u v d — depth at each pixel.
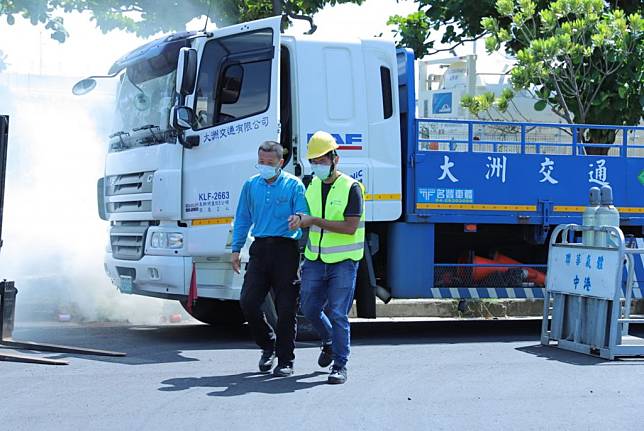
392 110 11.80
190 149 11.22
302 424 7.05
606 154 13.50
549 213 12.52
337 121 11.49
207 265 11.19
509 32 16.92
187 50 10.95
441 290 12.17
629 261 10.51
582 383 8.86
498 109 17.27
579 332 10.98
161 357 10.09
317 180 8.82
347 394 8.16
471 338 12.35
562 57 16.06
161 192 11.25
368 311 11.45
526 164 12.47
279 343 8.98
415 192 11.99
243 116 10.95
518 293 12.55
